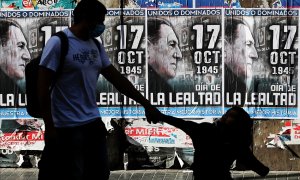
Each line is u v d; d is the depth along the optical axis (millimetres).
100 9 4547
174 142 7094
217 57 6965
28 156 7211
